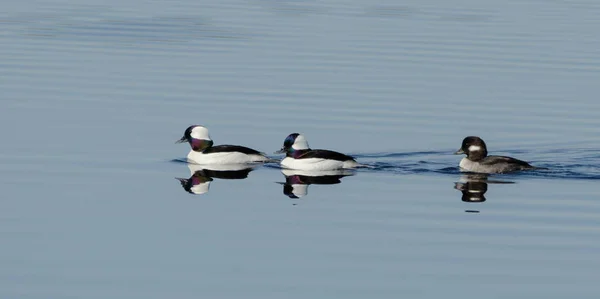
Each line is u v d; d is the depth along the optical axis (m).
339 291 19.20
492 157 28.53
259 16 55.34
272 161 29.39
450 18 54.91
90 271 20.11
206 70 41.22
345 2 60.94
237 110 34.88
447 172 28.41
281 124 33.19
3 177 27.02
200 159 29.12
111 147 30.38
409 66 42.25
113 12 56.75
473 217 23.97
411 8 58.66
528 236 22.58
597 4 61.41
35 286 19.25
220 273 20.09
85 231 22.69
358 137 31.84
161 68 41.59
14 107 34.81
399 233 22.73
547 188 26.67
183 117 33.94
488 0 62.66
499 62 43.28
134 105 35.44
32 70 40.84
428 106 35.72
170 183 26.94
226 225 23.27
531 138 32.03
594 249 21.70
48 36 48.81
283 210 24.50
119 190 26.16
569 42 47.91
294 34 49.59
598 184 27.14
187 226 23.16
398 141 31.47
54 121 33.09
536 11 58.00
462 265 20.67
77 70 41.00
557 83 39.41
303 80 39.44
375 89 38.06
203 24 52.78
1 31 49.97
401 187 26.72
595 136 32.28
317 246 21.80
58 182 26.72
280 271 20.23
